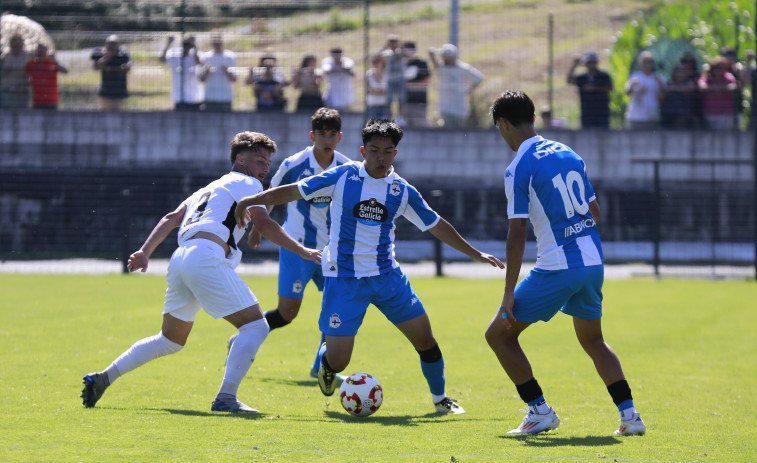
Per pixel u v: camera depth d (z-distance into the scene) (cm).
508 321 1694
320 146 2541
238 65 6469
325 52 6656
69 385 2162
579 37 8081
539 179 1691
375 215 1909
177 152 6269
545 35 7900
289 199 1906
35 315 3738
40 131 6231
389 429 1697
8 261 6122
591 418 1920
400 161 6475
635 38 7500
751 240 6375
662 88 6581
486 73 8600
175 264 1902
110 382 1897
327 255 1961
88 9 6475
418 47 8050
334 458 1385
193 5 6412
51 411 1816
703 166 6406
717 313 4219
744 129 6756
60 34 6481
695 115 6581
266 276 5678
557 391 2317
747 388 2356
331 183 1906
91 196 6200
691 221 6412
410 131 6469
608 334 3525
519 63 8738
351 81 6481
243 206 1886
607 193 6450
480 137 6450
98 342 2986
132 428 1625
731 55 6700
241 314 1906
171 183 6228
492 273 6081
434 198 6047
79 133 6250
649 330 3644
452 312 4125
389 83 6444
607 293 5131
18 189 6216
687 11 7444
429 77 6612
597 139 6475
